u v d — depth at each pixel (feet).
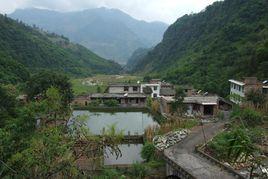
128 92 334.65
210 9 620.49
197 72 378.73
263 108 217.36
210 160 131.34
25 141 84.64
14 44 504.43
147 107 298.15
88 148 59.47
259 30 395.96
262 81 266.16
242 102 237.25
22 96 239.30
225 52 388.37
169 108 251.39
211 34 501.97
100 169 121.80
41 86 220.23
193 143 158.61
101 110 294.87
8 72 327.47
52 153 59.26
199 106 250.37
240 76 303.68
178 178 128.16
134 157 168.66
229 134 145.38
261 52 301.63
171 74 416.05
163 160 145.89
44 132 68.49
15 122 109.91
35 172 58.85
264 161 118.83
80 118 67.77
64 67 580.30
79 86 423.64
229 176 113.39
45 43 636.48
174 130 181.16
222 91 298.35
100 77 542.16
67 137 63.41
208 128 189.67
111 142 59.82
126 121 255.29
